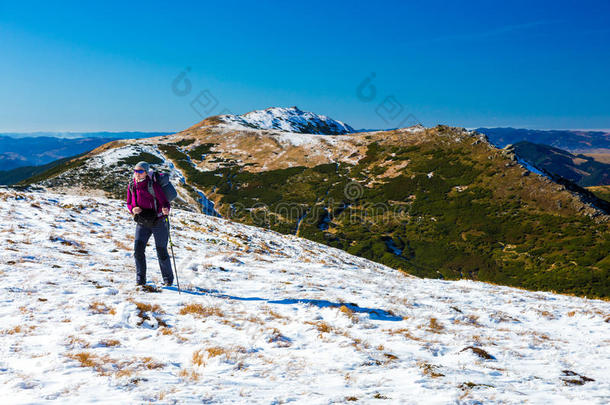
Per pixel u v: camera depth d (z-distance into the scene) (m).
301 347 5.70
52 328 5.11
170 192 7.88
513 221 82.38
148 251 13.10
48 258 9.17
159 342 5.18
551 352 6.84
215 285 9.40
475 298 12.09
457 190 98.50
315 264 16.14
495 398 4.04
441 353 6.20
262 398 3.60
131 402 3.15
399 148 130.62
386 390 4.13
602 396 4.43
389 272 19.47
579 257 65.50
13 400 2.99
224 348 5.14
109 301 6.57
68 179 103.75
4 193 18.62
